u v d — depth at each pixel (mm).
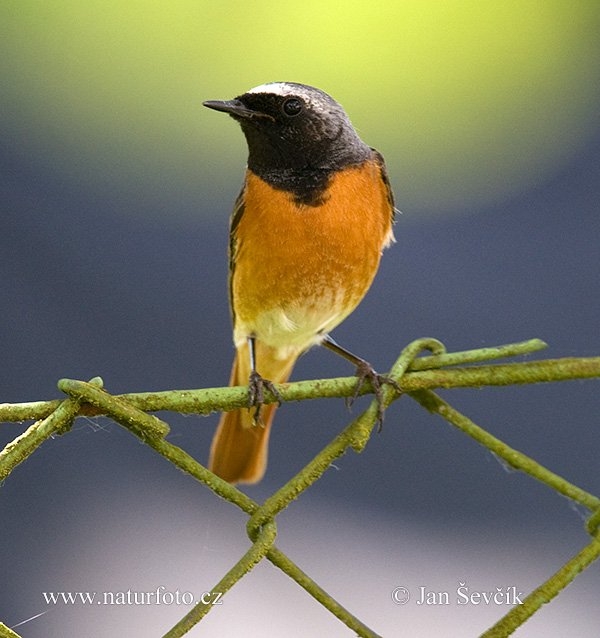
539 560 9430
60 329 10977
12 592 8328
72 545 8812
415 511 10023
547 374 4145
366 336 11797
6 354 10531
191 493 9648
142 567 8883
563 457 10312
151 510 9320
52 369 10625
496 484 10258
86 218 12422
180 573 8820
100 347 11055
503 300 11969
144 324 11469
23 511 8961
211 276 12398
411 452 10531
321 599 3934
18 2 13602
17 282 11250
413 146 13438
